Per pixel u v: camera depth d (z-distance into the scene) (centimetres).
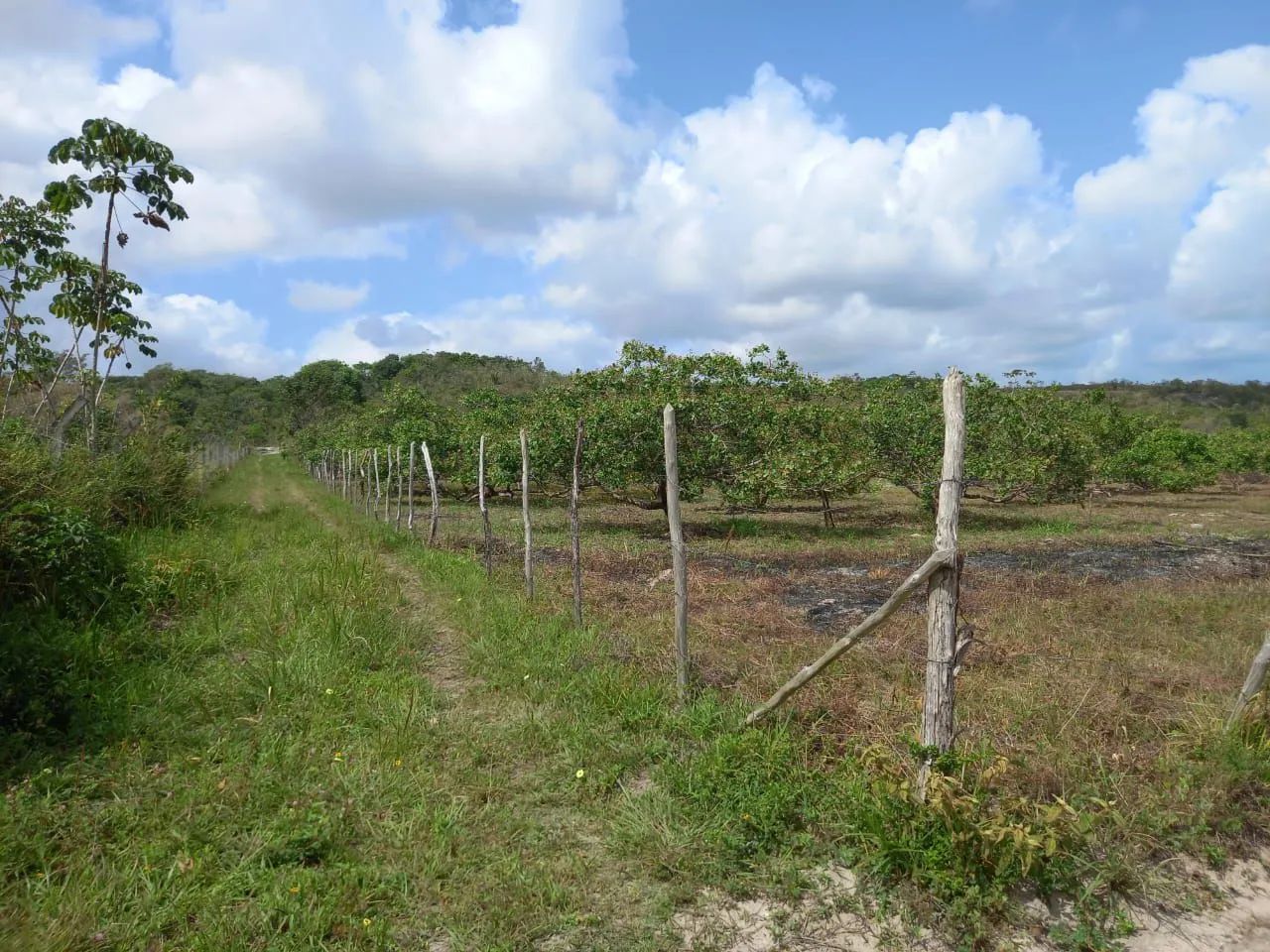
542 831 404
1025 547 1468
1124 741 505
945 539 385
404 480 2617
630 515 2077
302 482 3338
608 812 421
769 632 779
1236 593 958
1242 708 498
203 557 988
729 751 457
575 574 762
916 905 347
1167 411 5412
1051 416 1908
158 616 774
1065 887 364
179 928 323
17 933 310
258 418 6650
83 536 743
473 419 2392
